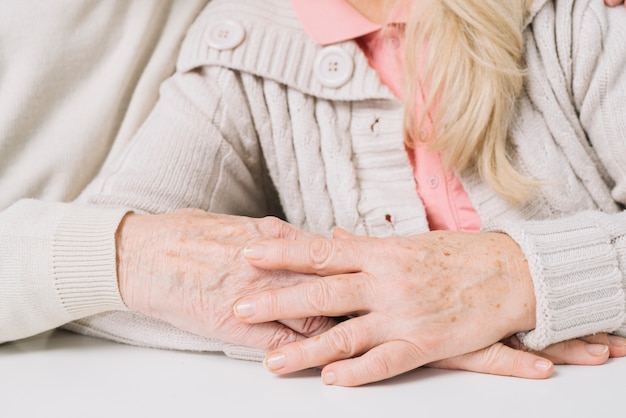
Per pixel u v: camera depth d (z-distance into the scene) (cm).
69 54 103
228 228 78
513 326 72
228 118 98
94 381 69
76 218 79
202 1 109
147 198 90
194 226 78
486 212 94
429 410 61
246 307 72
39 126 103
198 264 75
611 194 94
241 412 61
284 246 74
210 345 78
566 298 72
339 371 67
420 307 71
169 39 107
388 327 70
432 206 97
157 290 76
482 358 71
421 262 72
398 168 97
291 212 102
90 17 104
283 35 98
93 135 104
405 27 97
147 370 72
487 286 72
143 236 77
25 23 101
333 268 73
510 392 65
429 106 92
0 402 63
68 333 87
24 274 76
